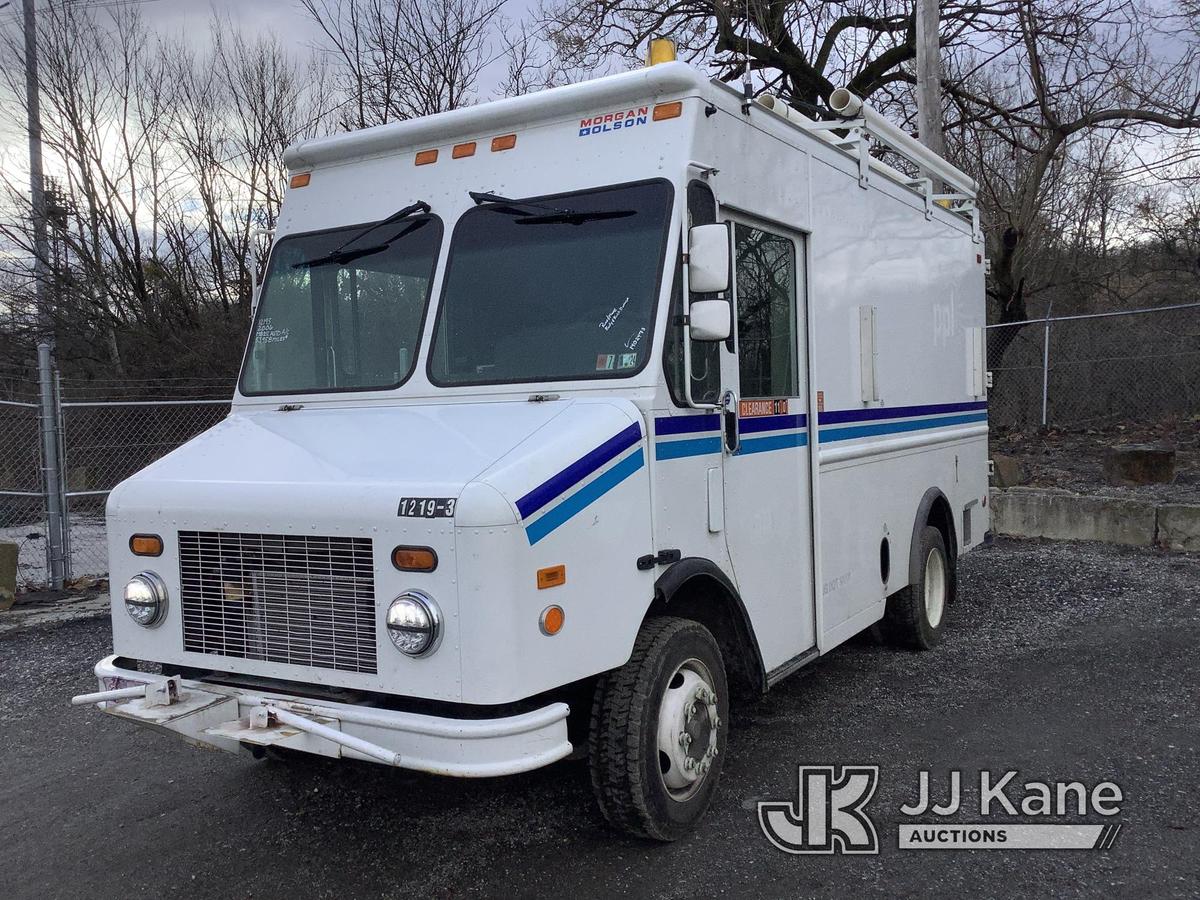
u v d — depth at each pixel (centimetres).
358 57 1567
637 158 412
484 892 369
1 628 800
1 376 1520
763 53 1664
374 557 335
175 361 1703
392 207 468
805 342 512
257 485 367
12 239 1742
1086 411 1484
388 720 326
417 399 429
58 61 1753
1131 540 976
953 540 724
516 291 421
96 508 1326
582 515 349
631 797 376
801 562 503
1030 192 1606
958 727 523
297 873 390
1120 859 379
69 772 506
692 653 404
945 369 731
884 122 616
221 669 373
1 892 383
